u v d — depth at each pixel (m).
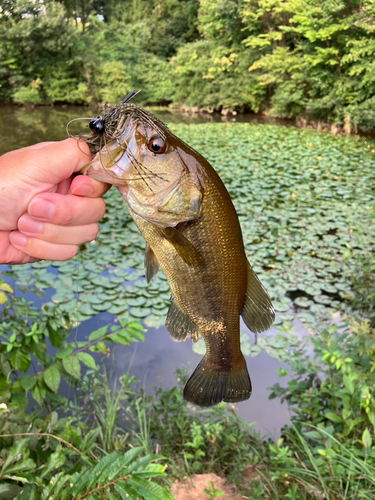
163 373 0.73
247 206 1.62
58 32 5.45
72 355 0.48
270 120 4.82
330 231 1.39
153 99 6.00
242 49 5.24
